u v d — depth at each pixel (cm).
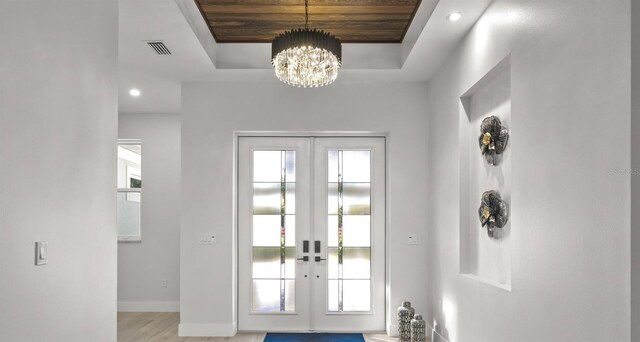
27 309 194
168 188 677
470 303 393
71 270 229
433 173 520
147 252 673
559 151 246
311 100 547
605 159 207
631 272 190
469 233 421
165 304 669
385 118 548
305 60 367
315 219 559
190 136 540
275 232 558
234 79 533
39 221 203
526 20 286
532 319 277
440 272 487
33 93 199
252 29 466
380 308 555
